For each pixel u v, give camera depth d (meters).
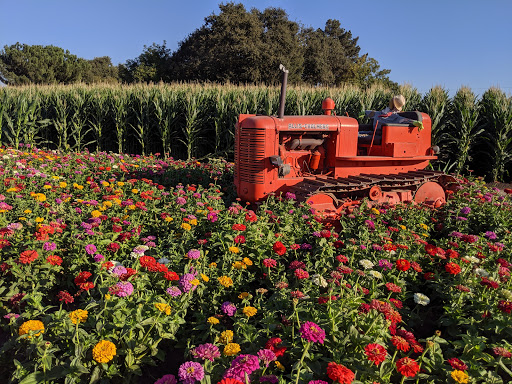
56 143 14.20
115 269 2.93
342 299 2.97
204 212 4.84
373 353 2.28
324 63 37.41
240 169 6.03
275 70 32.88
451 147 11.51
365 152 6.86
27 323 2.34
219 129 12.28
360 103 12.27
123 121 13.15
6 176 6.33
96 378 2.33
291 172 6.09
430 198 6.80
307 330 2.26
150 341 2.67
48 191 5.78
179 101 12.76
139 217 4.94
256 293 3.49
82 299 3.15
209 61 33.72
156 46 42.97
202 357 2.34
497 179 11.31
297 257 4.21
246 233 4.27
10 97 13.31
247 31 33.22
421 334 3.54
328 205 5.64
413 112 6.79
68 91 14.76
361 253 4.21
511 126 10.63
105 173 7.28
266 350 2.33
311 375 2.30
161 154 13.17
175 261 3.68
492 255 4.33
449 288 3.68
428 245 4.05
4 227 4.02
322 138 6.22
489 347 2.89
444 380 2.59
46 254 3.60
